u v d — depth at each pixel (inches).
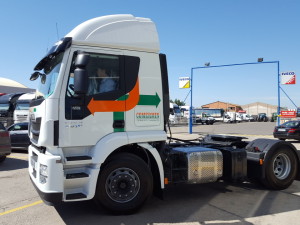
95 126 182.1
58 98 174.6
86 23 187.2
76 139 177.3
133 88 193.2
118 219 187.3
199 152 219.8
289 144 259.3
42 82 203.8
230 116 2308.1
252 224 179.2
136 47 196.4
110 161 187.9
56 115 173.5
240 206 213.9
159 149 202.2
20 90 1428.4
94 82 183.6
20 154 500.4
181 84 1017.5
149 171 195.9
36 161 188.1
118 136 185.5
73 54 180.1
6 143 383.2
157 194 202.5
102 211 201.5
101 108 183.9
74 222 183.6
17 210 208.5
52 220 187.9
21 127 513.3
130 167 191.2
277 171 260.8
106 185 187.6
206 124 1918.1
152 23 203.9
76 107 178.1
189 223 181.0
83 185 182.7
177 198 233.1
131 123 191.6
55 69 184.9
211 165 222.1
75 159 176.4
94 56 185.5
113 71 189.5
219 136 299.6
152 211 201.9
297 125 735.1
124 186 191.5
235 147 254.8
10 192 257.6
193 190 257.8
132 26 197.2
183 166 215.6
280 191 255.6
